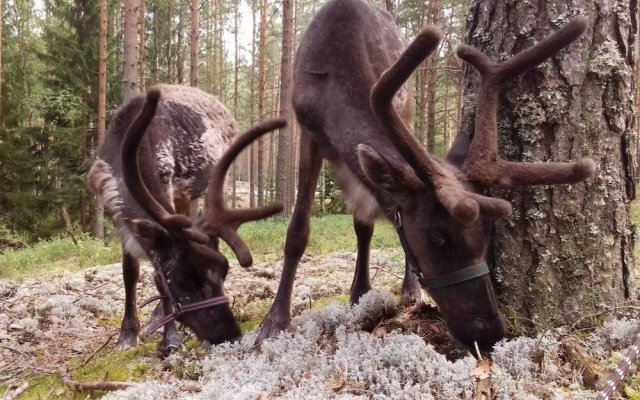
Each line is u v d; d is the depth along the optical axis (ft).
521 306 10.74
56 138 58.59
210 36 96.43
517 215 10.68
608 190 10.52
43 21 65.31
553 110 10.41
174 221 11.34
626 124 10.64
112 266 25.17
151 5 79.30
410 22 70.08
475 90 11.26
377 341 10.18
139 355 13.23
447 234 9.21
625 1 10.37
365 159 9.21
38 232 56.18
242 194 103.60
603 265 10.55
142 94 15.26
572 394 8.48
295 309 14.65
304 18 83.10
